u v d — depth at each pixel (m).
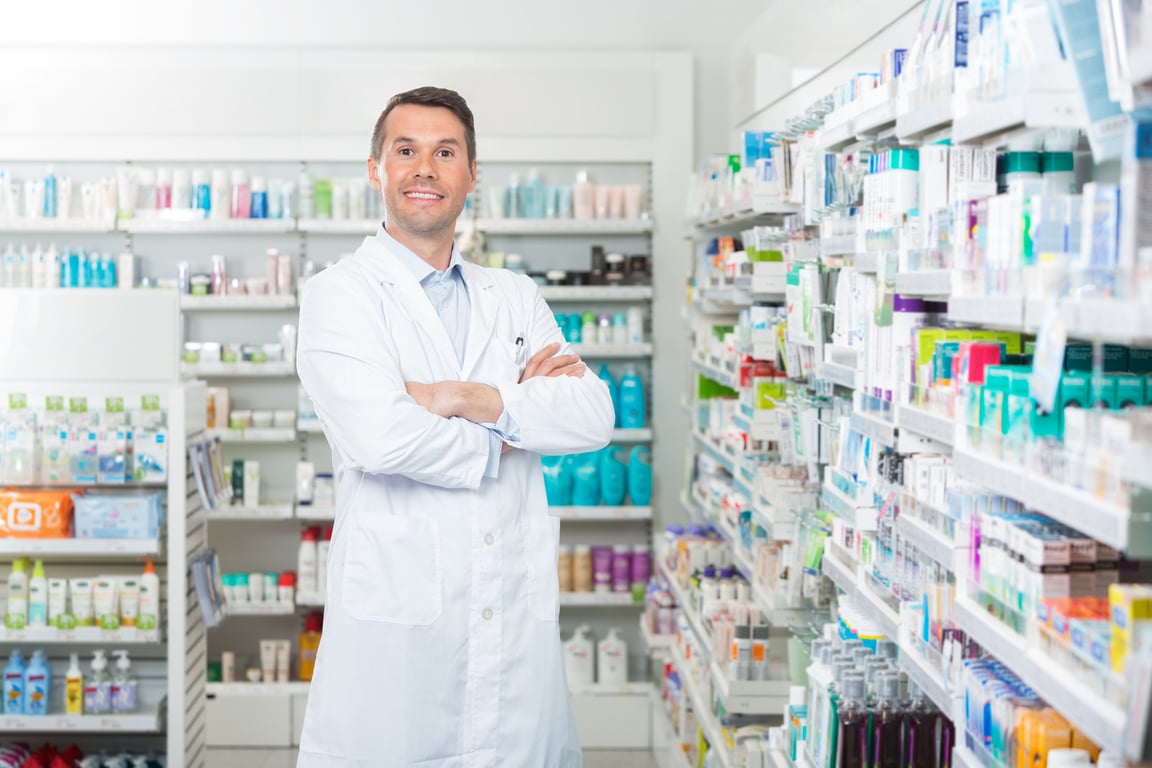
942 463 1.97
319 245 5.66
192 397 4.00
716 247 4.41
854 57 3.26
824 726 2.47
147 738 4.36
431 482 2.16
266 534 5.67
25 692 3.99
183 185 5.42
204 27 5.57
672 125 5.52
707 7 5.65
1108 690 1.33
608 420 2.32
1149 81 1.28
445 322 2.38
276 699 5.24
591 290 5.42
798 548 3.10
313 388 2.21
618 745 5.18
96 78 5.38
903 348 2.08
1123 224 1.28
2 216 5.34
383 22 5.61
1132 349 1.65
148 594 3.93
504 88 5.48
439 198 2.25
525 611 2.24
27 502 3.81
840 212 2.56
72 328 3.91
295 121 5.44
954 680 1.86
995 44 1.64
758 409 3.54
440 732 2.17
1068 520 1.36
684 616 4.56
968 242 1.75
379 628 2.16
